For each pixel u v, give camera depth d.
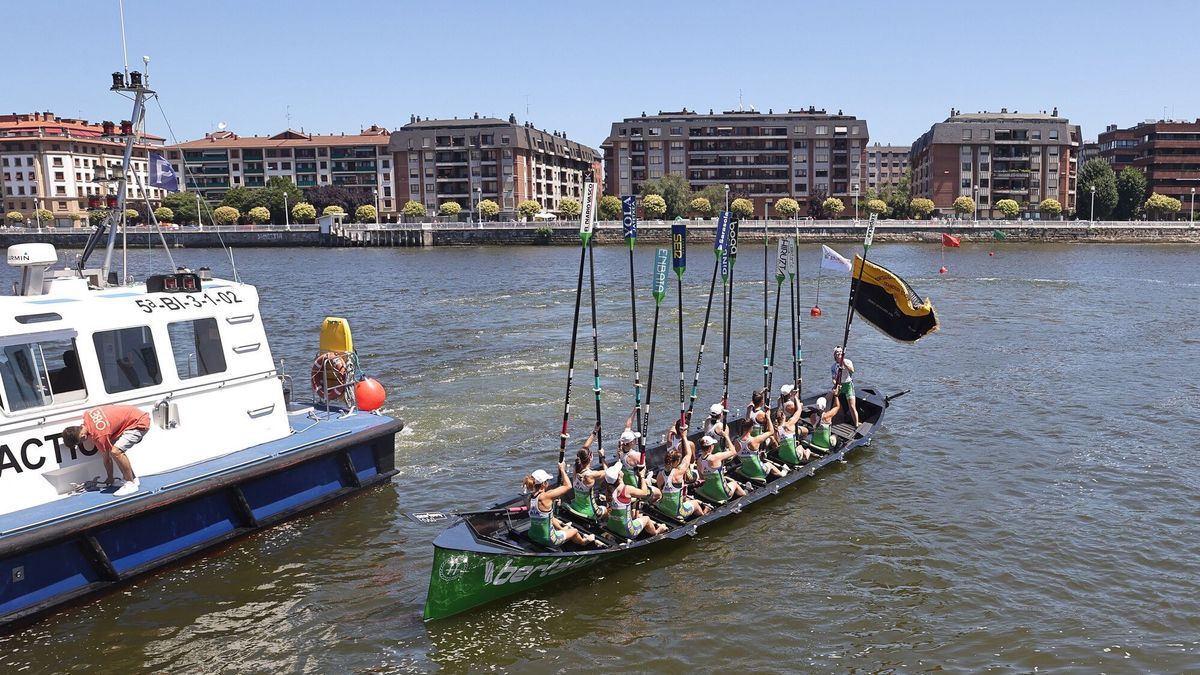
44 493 12.48
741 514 16.31
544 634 12.03
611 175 157.75
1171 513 16.16
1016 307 46.56
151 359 13.89
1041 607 12.77
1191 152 156.88
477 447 19.84
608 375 27.59
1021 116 156.50
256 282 64.38
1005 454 19.80
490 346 33.28
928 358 31.38
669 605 12.87
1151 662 11.33
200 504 13.75
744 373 28.16
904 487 17.69
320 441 15.76
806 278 63.69
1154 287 57.25
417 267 80.06
